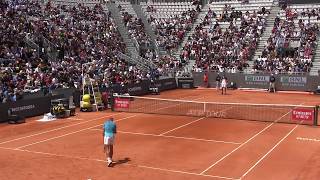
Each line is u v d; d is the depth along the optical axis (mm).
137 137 26312
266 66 53656
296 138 26016
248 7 64250
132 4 67312
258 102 41938
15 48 42906
